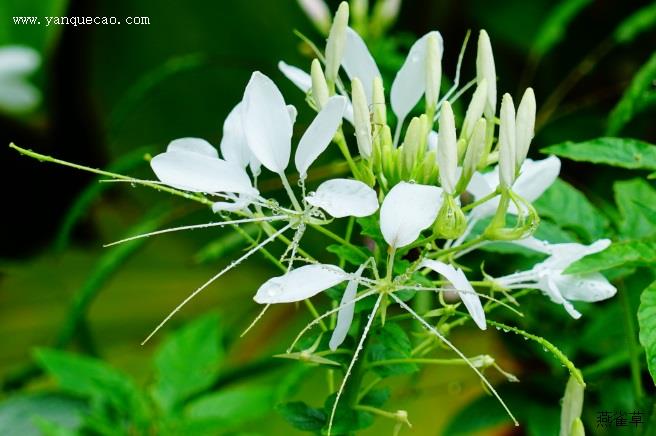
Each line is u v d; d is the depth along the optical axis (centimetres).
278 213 55
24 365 91
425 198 53
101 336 106
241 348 99
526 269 65
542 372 67
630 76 100
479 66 55
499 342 84
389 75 76
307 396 87
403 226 53
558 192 61
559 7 96
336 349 55
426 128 55
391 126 73
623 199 61
